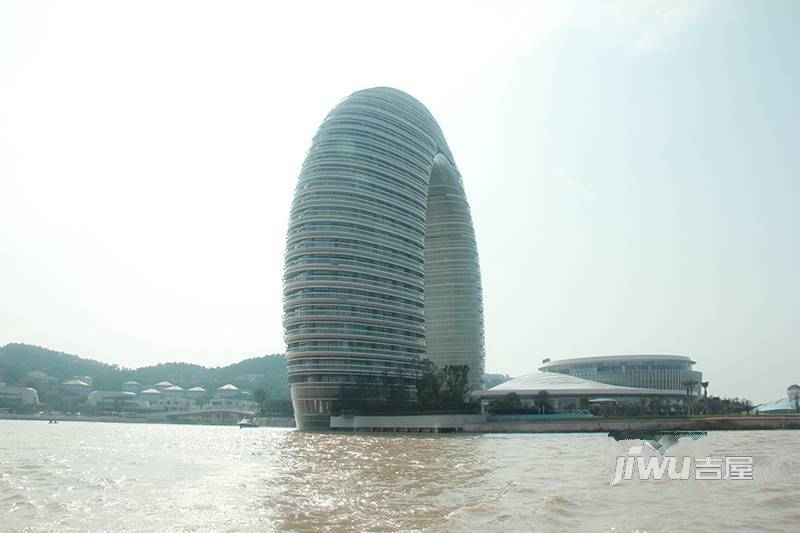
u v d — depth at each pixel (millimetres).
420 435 159250
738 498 39719
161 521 36031
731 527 31219
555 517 34250
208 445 115438
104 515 38219
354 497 43594
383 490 47031
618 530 30766
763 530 30594
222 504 41469
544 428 164625
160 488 50000
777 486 45000
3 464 72938
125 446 112000
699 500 39156
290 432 199125
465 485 49312
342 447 103750
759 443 92438
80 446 111250
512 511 36469
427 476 56312
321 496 44344
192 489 49031
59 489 50094
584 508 36875
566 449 89250
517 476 54500
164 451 97000
